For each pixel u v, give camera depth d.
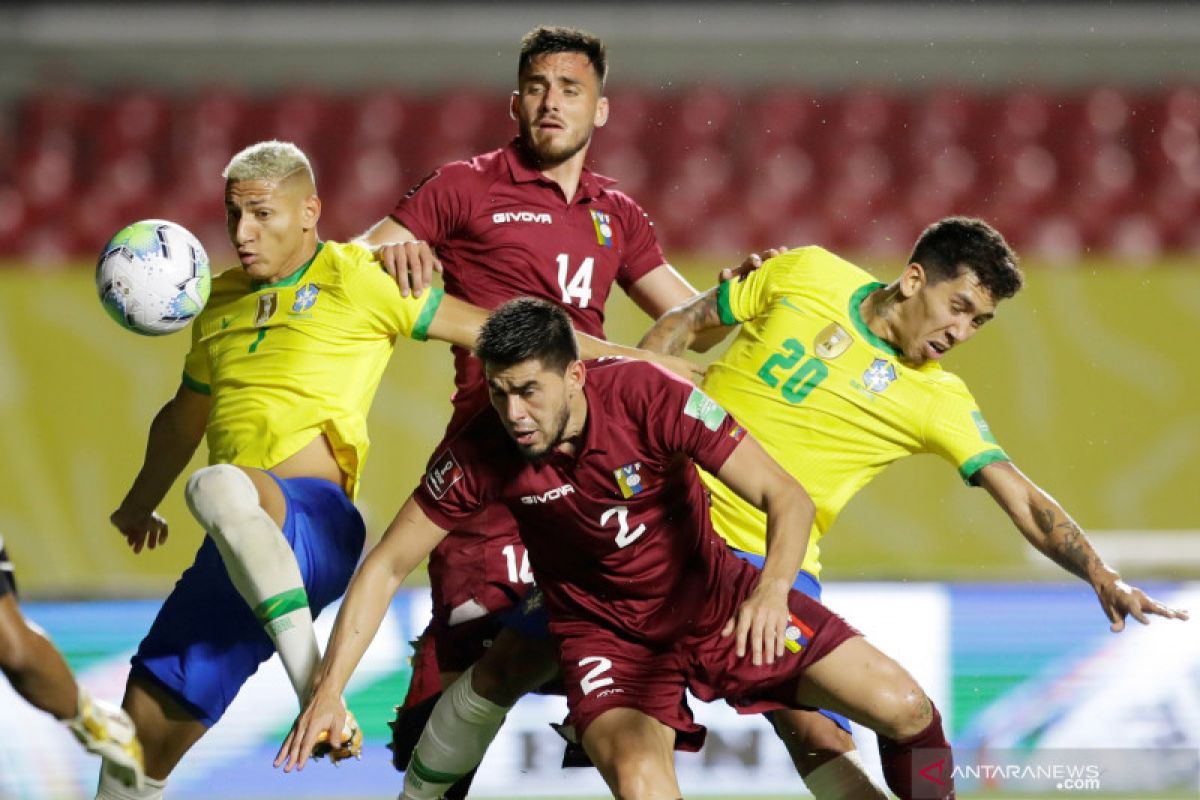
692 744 16.56
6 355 29.72
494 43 54.59
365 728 25.52
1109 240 45.03
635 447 15.43
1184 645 25.69
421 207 19.03
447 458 15.67
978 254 17.22
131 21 54.53
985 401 29.34
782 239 44.78
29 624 13.33
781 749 25.45
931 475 29.09
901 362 17.81
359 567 15.95
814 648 16.05
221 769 25.36
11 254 46.00
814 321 18.02
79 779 25.30
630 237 20.20
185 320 17.19
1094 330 29.31
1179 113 51.53
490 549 18.86
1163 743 25.55
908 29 53.75
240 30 54.62
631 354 17.39
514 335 14.43
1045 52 53.62
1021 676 25.70
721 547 16.69
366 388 17.66
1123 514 29.11
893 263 31.06
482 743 17.83
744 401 18.03
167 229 17.20
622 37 54.06
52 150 51.19
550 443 14.77
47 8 54.28
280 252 17.48
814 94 53.12
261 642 17.06
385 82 54.88
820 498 17.98
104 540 29.50
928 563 28.95
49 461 29.61
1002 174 49.84
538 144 18.78
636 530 15.79
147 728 16.73
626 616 16.27
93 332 29.81
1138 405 29.20
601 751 15.58
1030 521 17.27
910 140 50.62
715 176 49.47
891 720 16.03
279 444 17.23
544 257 19.02
